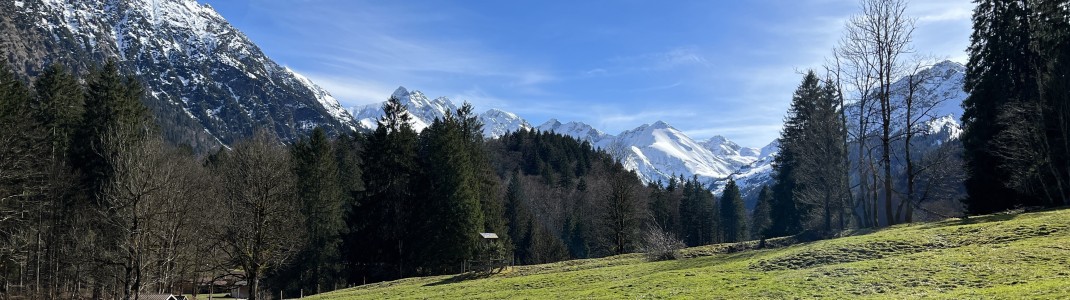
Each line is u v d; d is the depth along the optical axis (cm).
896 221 4253
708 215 11444
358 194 6116
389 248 5869
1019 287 1692
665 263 3566
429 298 3148
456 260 5650
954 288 1861
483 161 6994
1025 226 2733
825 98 5634
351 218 5922
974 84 5012
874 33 4194
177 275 4388
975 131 4909
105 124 4969
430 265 5694
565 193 11206
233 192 4488
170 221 3747
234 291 6362
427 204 5781
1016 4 4678
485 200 6581
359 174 8094
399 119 6250
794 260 2781
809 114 6047
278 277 5672
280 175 4362
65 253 4469
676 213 10450
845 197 5088
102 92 5131
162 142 5291
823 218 5991
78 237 4278
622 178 7375
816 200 5312
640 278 2939
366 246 5800
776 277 2425
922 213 6044
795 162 6544
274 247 4141
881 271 2236
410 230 5800
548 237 8725
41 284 4838
